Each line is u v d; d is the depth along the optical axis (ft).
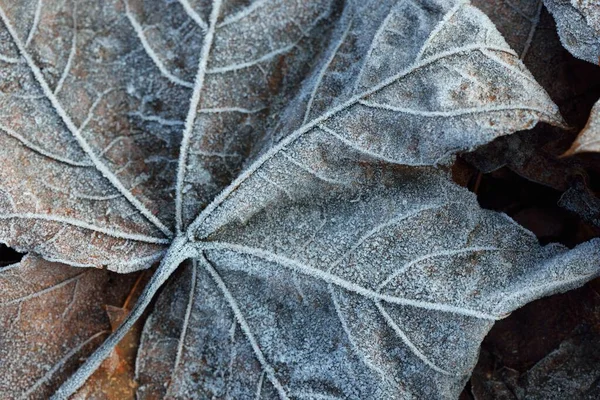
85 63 1.21
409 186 1.19
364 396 1.17
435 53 1.16
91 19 1.21
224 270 1.20
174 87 1.20
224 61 1.20
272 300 1.20
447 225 1.18
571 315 1.23
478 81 1.15
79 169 1.20
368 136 1.17
